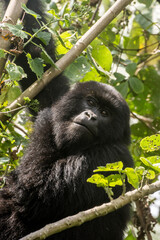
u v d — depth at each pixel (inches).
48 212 296.2
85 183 302.4
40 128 325.7
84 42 291.4
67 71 320.2
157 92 454.9
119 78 411.2
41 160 307.6
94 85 339.0
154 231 344.8
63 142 314.5
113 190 301.4
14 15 279.7
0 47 273.1
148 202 345.7
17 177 311.0
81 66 322.3
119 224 313.4
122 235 318.7
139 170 230.1
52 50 344.5
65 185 300.7
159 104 454.0
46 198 295.4
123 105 342.3
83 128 309.1
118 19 466.6
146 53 475.5
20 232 297.6
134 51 470.0
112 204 215.2
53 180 300.5
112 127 328.5
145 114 459.8
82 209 300.2
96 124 312.3
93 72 378.9
